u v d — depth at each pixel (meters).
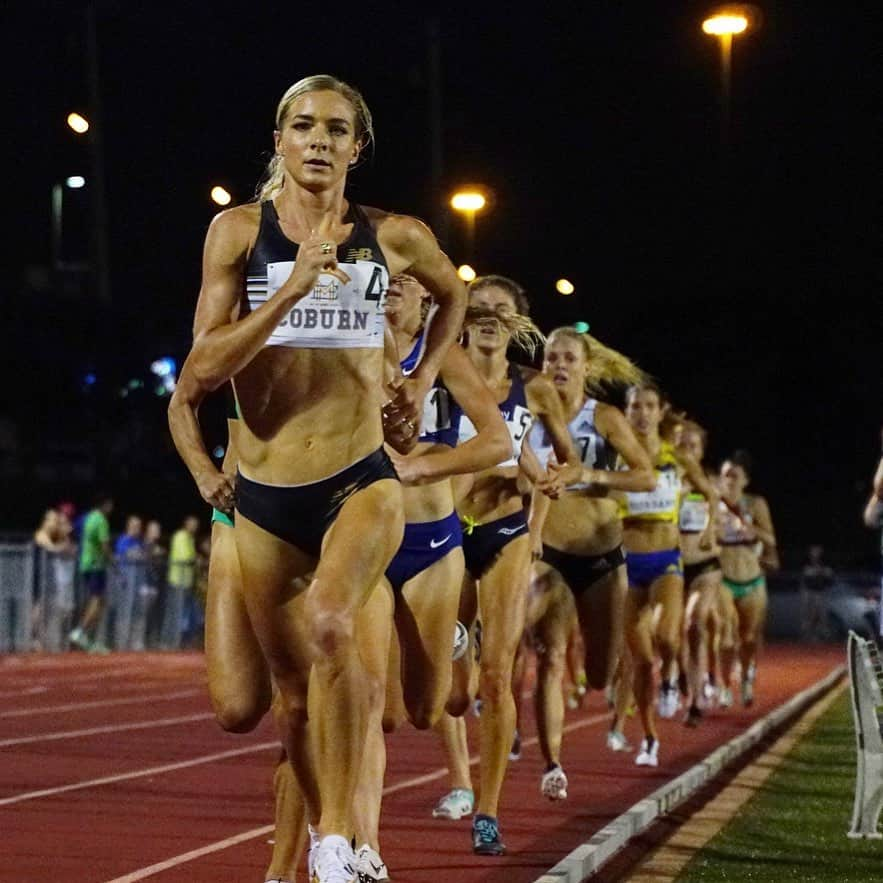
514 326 14.50
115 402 63.34
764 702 32.56
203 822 14.16
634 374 18.52
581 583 17.17
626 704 21.78
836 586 64.12
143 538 52.44
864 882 11.77
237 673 9.84
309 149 9.26
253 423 9.37
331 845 8.69
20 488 60.28
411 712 12.27
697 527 26.98
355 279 9.34
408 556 11.84
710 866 12.52
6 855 12.19
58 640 44.34
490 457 11.37
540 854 12.78
